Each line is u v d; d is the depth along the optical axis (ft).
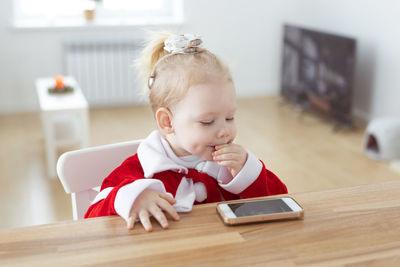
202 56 2.49
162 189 2.36
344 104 12.12
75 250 1.92
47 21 14.33
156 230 2.08
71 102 9.64
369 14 12.58
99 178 3.31
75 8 14.99
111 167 3.34
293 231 2.07
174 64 2.48
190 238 2.01
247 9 15.44
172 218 2.19
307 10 15.85
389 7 11.75
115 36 14.69
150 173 2.65
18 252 1.91
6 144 11.41
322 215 2.23
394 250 1.93
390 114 12.12
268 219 2.15
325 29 14.85
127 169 2.81
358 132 12.22
